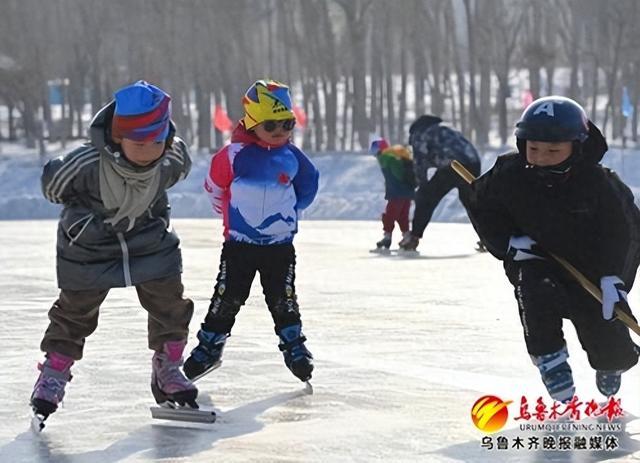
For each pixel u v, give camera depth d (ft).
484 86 320.70
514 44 324.60
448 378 50.78
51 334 42.50
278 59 367.04
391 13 330.34
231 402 46.42
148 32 335.67
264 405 45.73
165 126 39.37
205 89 335.47
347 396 47.21
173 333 43.24
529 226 41.68
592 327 41.91
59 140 380.17
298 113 179.63
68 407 45.93
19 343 62.39
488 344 59.88
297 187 48.88
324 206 205.77
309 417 43.57
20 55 351.87
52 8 365.40
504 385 49.03
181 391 43.27
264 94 47.21
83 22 352.49
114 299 80.69
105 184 40.22
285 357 47.98
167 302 42.91
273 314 48.24
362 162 269.85
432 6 336.70
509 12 366.22
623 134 256.11
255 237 47.75
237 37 330.95
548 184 41.22
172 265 42.52
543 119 40.42
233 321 48.73
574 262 41.83
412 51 332.60
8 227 182.39
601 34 315.58
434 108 327.06
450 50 363.56
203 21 333.01
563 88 398.62
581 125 40.55
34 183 275.39
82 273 41.42
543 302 40.73
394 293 84.07
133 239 41.73
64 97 367.04
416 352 57.57
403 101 331.57
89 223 40.88
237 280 48.08
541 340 40.57
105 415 44.45
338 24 373.61
